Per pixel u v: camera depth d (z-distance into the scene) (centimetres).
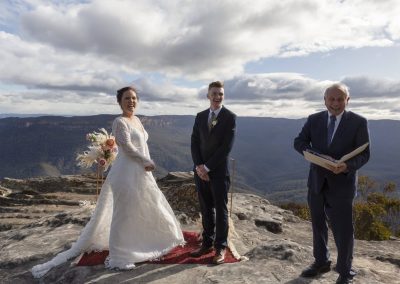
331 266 533
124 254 533
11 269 584
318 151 472
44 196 1673
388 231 3719
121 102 582
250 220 903
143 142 586
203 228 589
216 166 546
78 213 878
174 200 892
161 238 573
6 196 1711
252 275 501
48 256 616
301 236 860
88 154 776
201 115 575
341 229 454
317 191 471
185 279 491
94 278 499
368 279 504
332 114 470
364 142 442
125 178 552
